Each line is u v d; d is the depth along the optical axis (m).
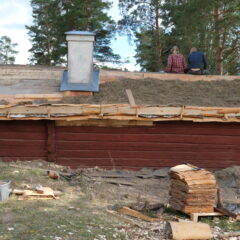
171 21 25.64
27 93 11.36
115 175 10.41
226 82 12.77
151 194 9.20
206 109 10.70
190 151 11.07
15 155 10.71
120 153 10.92
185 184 7.33
